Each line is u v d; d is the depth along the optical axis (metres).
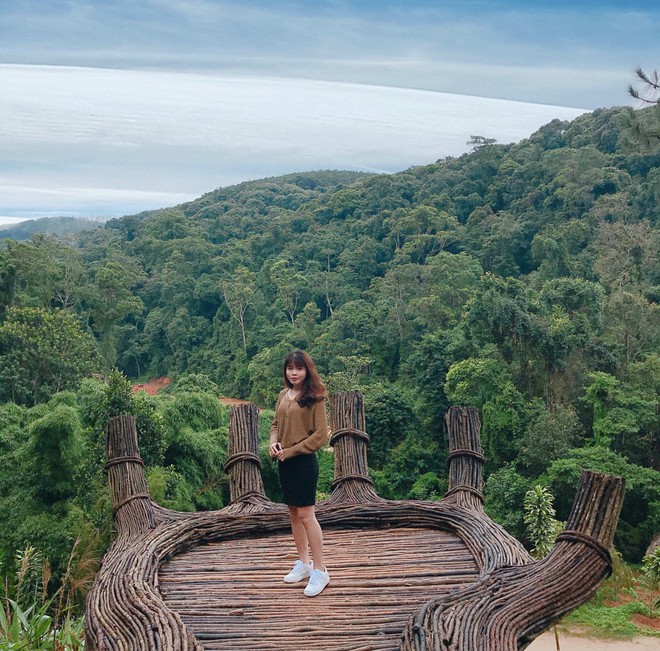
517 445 22.61
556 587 3.58
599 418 22.64
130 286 55.47
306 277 48.50
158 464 15.74
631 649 11.47
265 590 3.85
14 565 11.99
